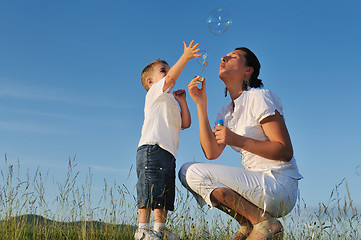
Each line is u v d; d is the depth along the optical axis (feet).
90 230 9.72
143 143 8.36
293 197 7.32
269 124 7.37
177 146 8.67
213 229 9.04
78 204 10.30
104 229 9.86
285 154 7.20
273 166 7.47
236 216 7.85
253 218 7.10
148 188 7.92
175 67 8.39
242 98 7.92
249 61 8.35
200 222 9.09
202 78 8.11
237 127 8.04
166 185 8.03
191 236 8.80
